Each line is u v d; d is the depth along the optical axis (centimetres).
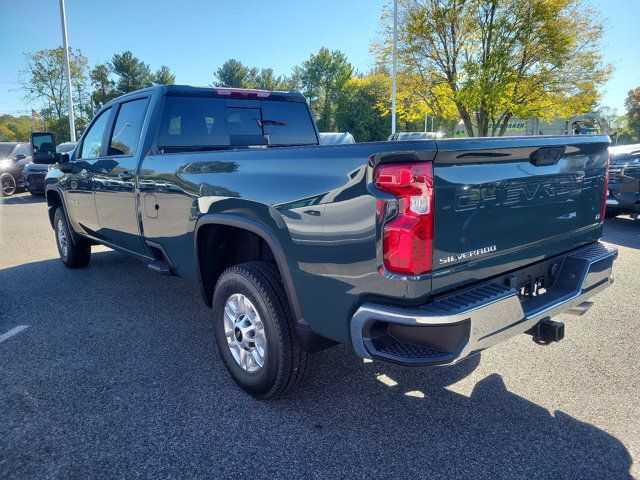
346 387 317
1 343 389
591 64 1970
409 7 2080
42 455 249
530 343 379
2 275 595
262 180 271
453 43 2062
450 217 221
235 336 308
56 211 615
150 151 392
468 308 217
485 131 2123
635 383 316
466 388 314
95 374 336
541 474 234
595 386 313
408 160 209
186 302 488
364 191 219
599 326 410
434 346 217
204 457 248
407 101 2433
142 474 235
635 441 257
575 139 289
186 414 286
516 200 255
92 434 267
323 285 245
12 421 279
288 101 485
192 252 346
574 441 258
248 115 454
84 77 5866
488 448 254
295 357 280
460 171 224
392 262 214
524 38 1873
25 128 7944
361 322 224
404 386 317
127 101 448
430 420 279
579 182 304
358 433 267
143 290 529
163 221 371
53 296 509
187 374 336
